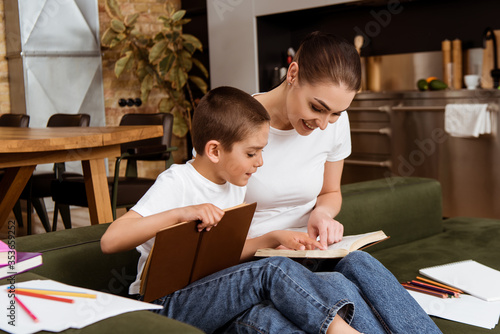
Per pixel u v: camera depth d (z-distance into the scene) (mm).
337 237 1602
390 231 2268
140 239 1257
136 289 1427
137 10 6250
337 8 5250
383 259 2045
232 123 1378
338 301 1235
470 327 1420
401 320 1335
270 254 1478
